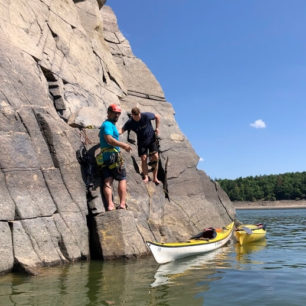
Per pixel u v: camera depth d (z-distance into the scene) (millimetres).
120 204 8055
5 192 6078
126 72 14094
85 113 9602
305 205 96438
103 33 13992
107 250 7137
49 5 10734
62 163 7496
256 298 4555
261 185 108188
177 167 11750
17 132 6812
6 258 5656
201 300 4434
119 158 8016
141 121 9664
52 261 6371
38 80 8391
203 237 9406
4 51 7629
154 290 4855
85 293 4637
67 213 7102
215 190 13906
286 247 9859
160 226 9195
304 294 4762
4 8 8703
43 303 4184
